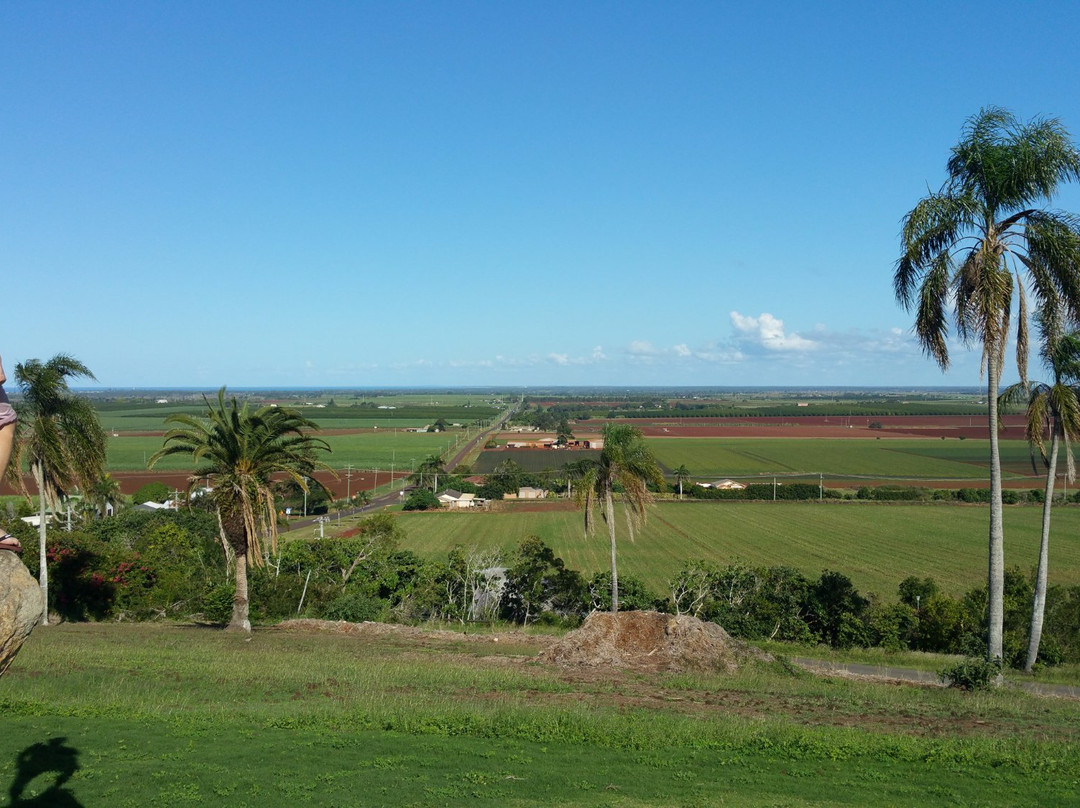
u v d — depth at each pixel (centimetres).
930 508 9962
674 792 1134
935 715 1786
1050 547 7331
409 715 1522
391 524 5719
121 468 11956
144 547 4731
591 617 2612
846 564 6638
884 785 1203
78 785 1062
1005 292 2148
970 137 2256
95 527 5688
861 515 9456
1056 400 2586
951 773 1283
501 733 1431
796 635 3684
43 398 2922
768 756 1349
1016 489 11112
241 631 2964
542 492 11206
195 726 1400
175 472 11425
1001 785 1226
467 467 13575
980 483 12119
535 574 4275
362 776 1153
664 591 5438
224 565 4959
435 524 8844
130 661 2072
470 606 4247
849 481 12550
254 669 2030
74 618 3469
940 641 3572
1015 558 6869
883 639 3584
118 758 1190
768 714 1733
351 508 9825
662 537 8031
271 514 2997
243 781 1102
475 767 1220
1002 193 2223
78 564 3528
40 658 2058
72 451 2986
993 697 2041
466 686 1916
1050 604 3531
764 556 6994
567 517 9356
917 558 6906
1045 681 2475
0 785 1052
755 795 1133
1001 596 2303
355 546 4662
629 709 1722
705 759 1312
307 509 9688
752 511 9781
